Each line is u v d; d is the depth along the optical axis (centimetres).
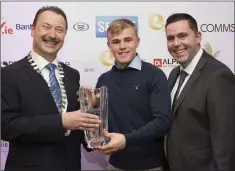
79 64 175
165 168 133
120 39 122
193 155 116
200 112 116
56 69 124
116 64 133
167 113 115
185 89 121
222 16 175
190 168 117
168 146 125
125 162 125
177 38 127
